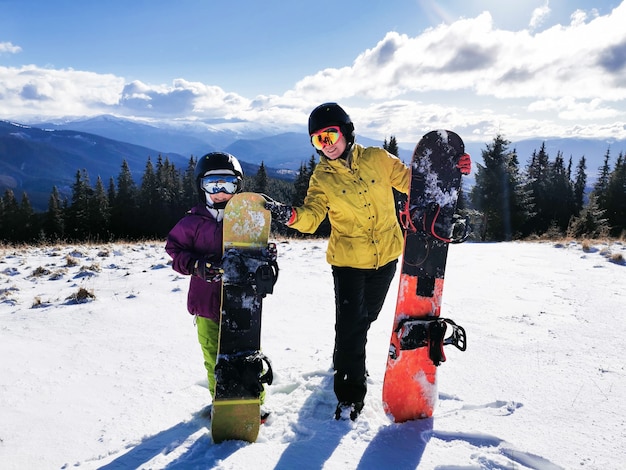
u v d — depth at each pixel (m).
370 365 3.12
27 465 1.97
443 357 2.29
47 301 5.04
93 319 4.35
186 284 5.95
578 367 2.86
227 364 2.16
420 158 2.46
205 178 2.34
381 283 2.62
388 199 2.59
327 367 3.07
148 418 2.41
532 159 44.12
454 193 2.46
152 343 3.67
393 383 2.31
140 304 4.94
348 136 2.48
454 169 2.46
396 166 2.69
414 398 2.30
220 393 2.12
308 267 7.27
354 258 2.46
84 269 6.88
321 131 2.41
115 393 2.72
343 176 2.51
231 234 2.25
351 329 2.42
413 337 2.31
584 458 1.85
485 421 2.21
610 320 3.92
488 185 29.41
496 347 3.29
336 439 2.11
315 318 4.39
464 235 2.45
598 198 38.44
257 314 2.26
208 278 2.21
